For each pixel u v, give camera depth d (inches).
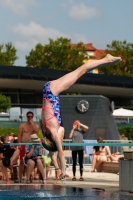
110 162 1131.9
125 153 678.5
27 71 3063.5
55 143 483.2
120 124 2469.2
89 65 498.6
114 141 1232.2
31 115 815.7
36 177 863.7
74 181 866.8
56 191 588.4
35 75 2984.7
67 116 1619.1
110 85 3213.6
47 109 485.4
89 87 3206.2
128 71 5565.9
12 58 5211.6
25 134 812.0
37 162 789.2
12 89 3129.9
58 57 5364.2
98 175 1045.2
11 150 812.0
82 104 1621.6
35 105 3184.1
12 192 576.7
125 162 660.7
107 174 1077.1
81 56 5477.4
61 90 490.0
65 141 1125.1
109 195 545.3
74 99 1626.5
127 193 588.1
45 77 3009.4
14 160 788.0
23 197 520.7
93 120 1631.4
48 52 5364.2
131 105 3307.1
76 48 5620.1
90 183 815.1
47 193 562.3
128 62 5634.8
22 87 3125.0
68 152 1225.4
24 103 3152.1
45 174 850.8
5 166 778.8
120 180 666.8
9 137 947.3
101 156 1162.6
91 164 1282.0
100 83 3176.7
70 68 5388.8
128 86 3287.4
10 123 2268.7
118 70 5482.3
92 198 509.7
